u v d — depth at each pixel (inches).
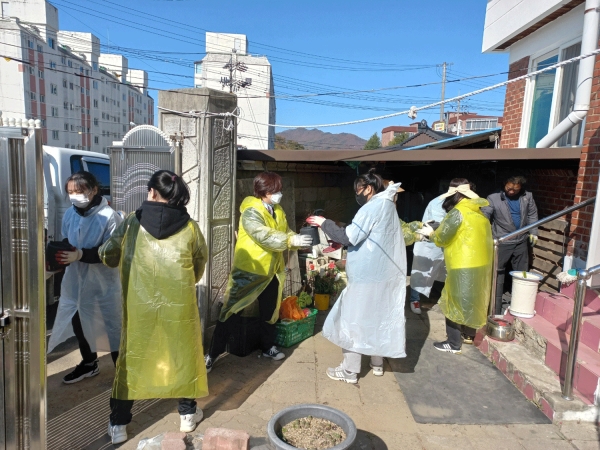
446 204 158.4
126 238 101.4
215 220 151.8
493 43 263.7
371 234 127.7
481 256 148.3
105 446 102.0
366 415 118.3
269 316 147.4
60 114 1729.8
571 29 205.6
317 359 152.3
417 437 109.0
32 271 73.8
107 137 2304.4
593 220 151.7
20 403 78.2
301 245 129.0
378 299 129.1
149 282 98.2
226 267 159.6
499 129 275.4
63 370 139.7
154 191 99.1
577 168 188.7
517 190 178.5
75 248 113.8
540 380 126.6
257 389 130.6
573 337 113.5
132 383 99.7
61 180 212.2
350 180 293.0
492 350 152.0
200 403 121.9
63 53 1713.8
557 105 219.5
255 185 140.2
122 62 2507.4
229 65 1291.8
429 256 197.2
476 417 118.0
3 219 73.0
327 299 196.4
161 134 148.8
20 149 71.2
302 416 92.7
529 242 189.8
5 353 76.2
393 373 142.9
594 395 114.6
